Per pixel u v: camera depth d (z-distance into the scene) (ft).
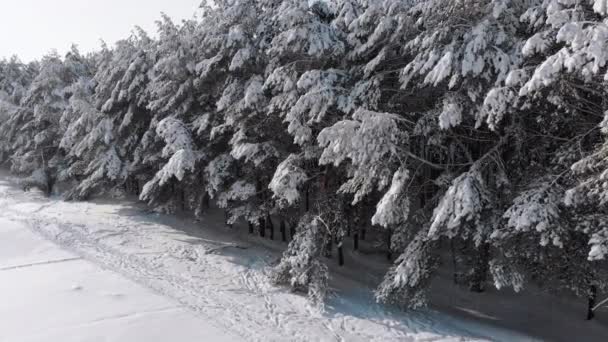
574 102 27.68
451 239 35.88
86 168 74.59
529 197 28.07
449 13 29.48
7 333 29.99
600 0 20.68
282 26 39.19
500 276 29.71
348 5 37.78
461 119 29.94
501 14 28.58
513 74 25.08
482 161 31.89
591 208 27.35
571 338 33.19
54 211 71.20
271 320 33.50
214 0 51.13
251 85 42.24
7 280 40.34
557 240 26.50
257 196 53.11
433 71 28.25
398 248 38.06
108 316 32.99
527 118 32.17
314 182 43.86
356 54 36.60
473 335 31.65
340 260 48.39
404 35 33.86
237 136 45.03
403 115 36.96
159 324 31.83
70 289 38.14
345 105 34.81
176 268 45.01
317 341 30.27
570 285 31.07
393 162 33.24
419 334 31.73
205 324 32.24
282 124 44.14
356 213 45.50
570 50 23.84
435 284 42.63
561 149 28.91
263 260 48.08
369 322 33.60
